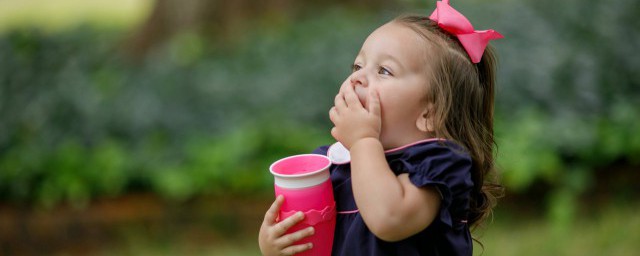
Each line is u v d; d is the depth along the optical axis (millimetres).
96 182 6664
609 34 7988
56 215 6586
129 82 8727
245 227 6445
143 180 6648
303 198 2547
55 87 8906
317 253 2600
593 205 6500
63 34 11594
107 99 8031
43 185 6691
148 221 6527
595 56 7559
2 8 18516
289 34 9289
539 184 6461
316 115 7105
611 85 7242
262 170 6492
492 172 3184
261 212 6445
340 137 2596
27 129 7559
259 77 8102
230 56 9094
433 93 2633
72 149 6949
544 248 5766
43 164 6824
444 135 2652
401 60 2617
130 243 6383
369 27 8867
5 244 6570
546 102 6977
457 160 2518
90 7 17734
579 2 8750
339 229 2721
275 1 10195
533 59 7457
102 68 9789
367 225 2443
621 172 6621
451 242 2576
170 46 9734
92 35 11688
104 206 6594
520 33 8156
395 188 2422
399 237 2439
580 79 7199
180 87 8102
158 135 7145
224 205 6492
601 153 6520
